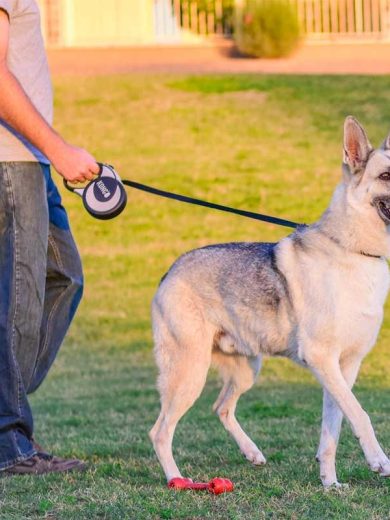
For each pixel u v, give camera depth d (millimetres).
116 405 12477
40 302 7523
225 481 6934
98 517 6336
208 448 8820
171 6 39094
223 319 7773
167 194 8195
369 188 7168
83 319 19219
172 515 6277
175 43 38656
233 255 7797
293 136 28203
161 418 7723
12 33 7316
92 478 7445
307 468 7723
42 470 7613
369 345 7312
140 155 27359
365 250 7156
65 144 7125
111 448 8812
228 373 8156
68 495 6797
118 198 7473
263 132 28531
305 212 24109
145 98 30922
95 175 7258
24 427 7520
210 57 35719
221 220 24141
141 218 24531
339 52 35219
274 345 7555
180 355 7742
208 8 38188
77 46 38312
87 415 11602
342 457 8117
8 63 7332
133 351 17109
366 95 30203
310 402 12070
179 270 7934
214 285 7758
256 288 7555
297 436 9281
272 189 25312
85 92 31453
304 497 6664
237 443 8188
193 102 30609
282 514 6293
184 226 24016
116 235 23828
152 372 15422
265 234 23250
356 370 7359
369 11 36562
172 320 7781
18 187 7332
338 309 7082
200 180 25953
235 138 28266
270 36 34688
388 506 6441
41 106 7492
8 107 7016
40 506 6500
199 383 7723
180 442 9180
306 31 36781
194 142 28125
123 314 19547
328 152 27156
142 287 21156
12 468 7508
